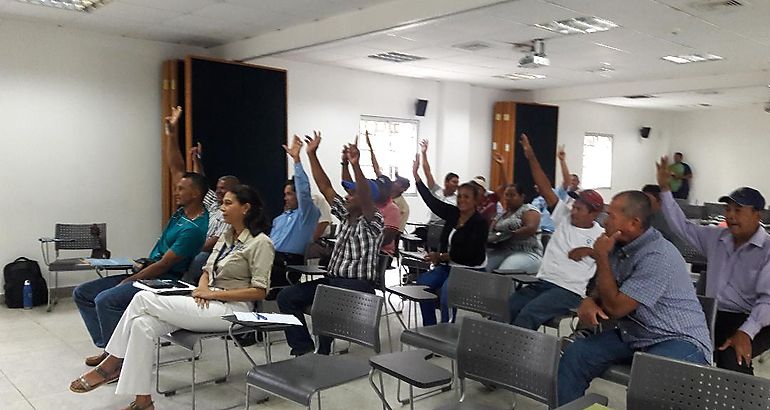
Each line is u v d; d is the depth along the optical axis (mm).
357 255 3891
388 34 5977
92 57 6199
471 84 9812
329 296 3027
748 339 2834
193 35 6418
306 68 7832
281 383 2490
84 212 6238
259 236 3297
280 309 3812
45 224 6000
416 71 8477
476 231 4352
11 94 5730
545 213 5781
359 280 3865
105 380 3176
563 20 5520
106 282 3939
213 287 3250
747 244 3164
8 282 5539
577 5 4965
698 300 2762
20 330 4762
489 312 3463
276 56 6930
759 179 12227
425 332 3250
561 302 3555
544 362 2229
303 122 7863
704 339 2570
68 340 4496
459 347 2484
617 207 2611
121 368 3137
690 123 13328
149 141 6645
